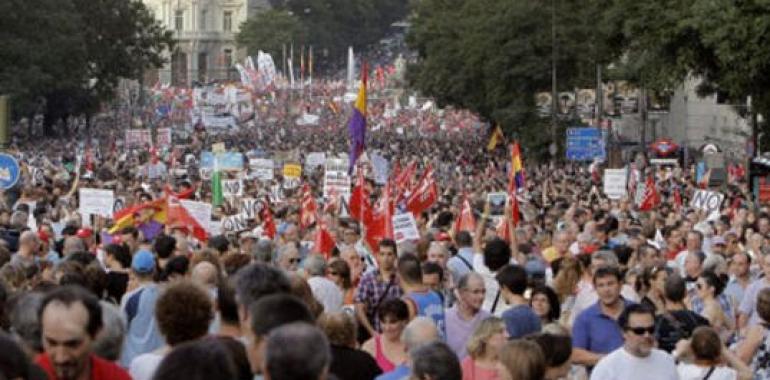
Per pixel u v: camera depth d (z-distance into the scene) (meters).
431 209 58.38
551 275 34.53
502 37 152.62
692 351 23.89
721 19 73.94
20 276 28.17
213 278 25.66
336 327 21.66
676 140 151.25
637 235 41.31
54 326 16.02
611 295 25.91
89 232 42.78
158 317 18.38
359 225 43.28
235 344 17.44
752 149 86.00
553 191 87.19
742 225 48.66
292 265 34.03
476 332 21.67
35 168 102.69
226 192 72.25
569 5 150.00
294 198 70.06
